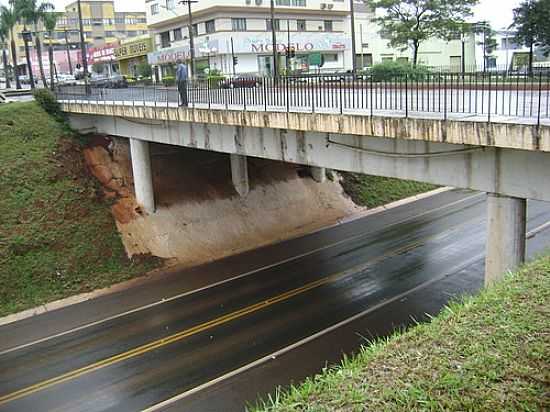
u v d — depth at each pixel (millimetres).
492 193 12477
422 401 5320
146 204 26766
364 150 15281
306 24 54562
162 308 20125
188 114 20391
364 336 16609
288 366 15312
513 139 10711
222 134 20828
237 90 19469
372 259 23484
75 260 23469
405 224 28266
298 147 17578
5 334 19125
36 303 21250
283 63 52469
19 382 15766
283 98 17984
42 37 86812
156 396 14445
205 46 51469
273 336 17141
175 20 55531
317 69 45781
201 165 30250
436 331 6895
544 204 28750
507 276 9070
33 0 50625
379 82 15930
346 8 56125
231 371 15312
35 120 30312
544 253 11828
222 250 26078
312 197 30922
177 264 24672
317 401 5578
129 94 26859
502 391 5453
